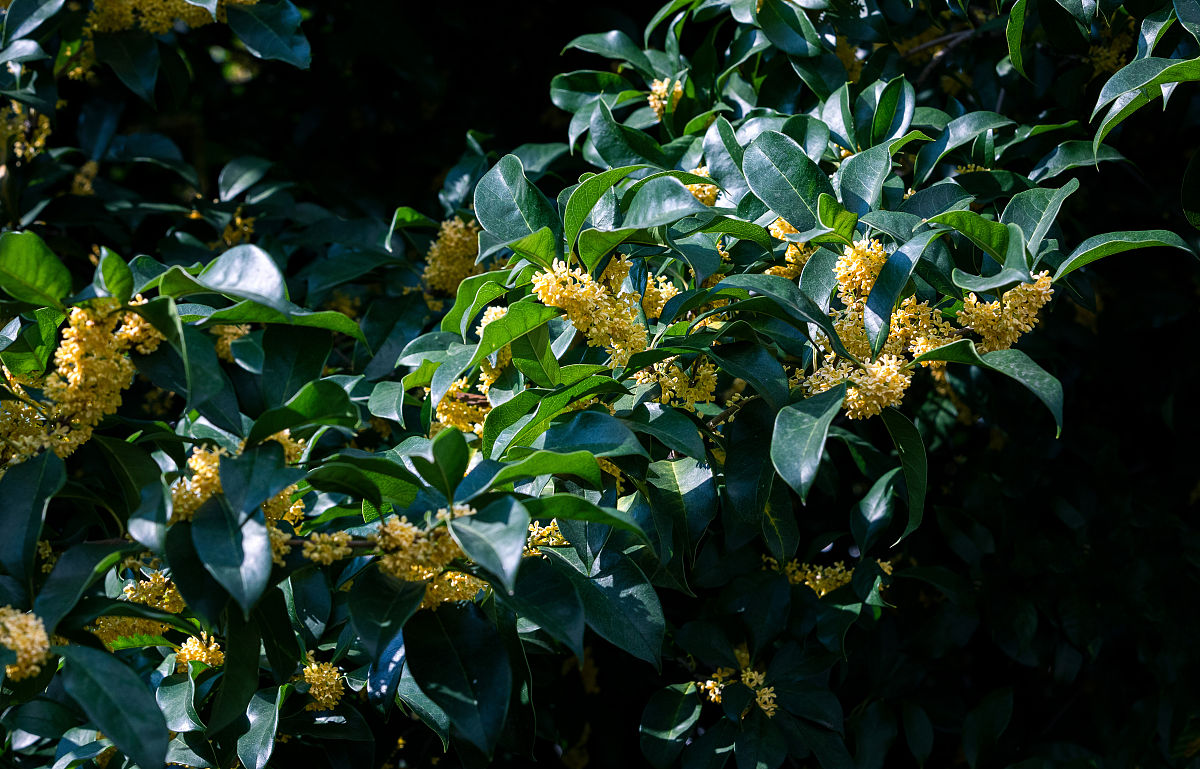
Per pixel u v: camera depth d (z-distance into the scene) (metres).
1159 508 3.06
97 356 1.44
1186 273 3.28
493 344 1.58
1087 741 3.12
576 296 1.54
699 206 1.46
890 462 2.70
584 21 3.62
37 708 1.96
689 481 1.80
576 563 1.74
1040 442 3.09
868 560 2.56
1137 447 3.45
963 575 2.93
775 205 1.80
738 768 2.31
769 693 2.39
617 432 1.52
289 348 1.59
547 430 1.60
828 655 2.50
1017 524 3.00
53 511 2.75
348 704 1.98
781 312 1.66
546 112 3.93
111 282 1.37
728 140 2.00
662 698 2.46
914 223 1.70
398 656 1.77
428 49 3.66
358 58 3.96
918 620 3.00
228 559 1.27
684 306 1.66
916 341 1.62
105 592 2.03
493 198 1.81
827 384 1.58
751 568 2.59
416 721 2.90
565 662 3.19
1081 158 2.20
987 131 2.29
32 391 1.67
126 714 1.25
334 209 3.68
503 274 1.78
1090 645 2.82
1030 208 1.82
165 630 1.89
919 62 3.03
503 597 1.42
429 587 1.46
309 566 1.45
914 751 2.70
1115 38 2.42
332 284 2.73
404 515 1.47
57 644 1.41
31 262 1.40
